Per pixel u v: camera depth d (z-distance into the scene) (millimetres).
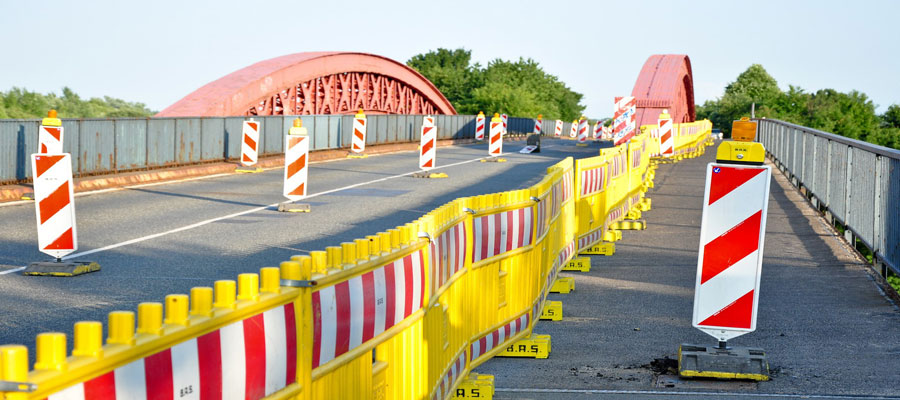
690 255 14688
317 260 4188
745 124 7645
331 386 4371
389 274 5180
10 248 12516
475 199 7609
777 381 7305
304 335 3994
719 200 7527
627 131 29344
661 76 59062
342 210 18375
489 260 7973
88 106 98188
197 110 37688
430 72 152125
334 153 38625
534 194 9305
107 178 22516
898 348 8328
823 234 15656
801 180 22703
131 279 10375
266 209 18375
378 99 65562
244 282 3562
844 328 9156
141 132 25062
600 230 15047
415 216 17469
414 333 5785
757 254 7488
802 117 159375
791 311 9953
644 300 11125
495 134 38438
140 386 2859
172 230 14781
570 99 188375
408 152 46000
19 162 20250
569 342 9031
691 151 41844
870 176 12641
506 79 155250
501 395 7168
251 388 3545
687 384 7316
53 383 2480
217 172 28328
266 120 33719
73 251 12148
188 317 3189
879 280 11625
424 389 6000
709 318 7598
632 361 8180
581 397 7035
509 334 8391
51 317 8305
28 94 89625
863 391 6965
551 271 11031
